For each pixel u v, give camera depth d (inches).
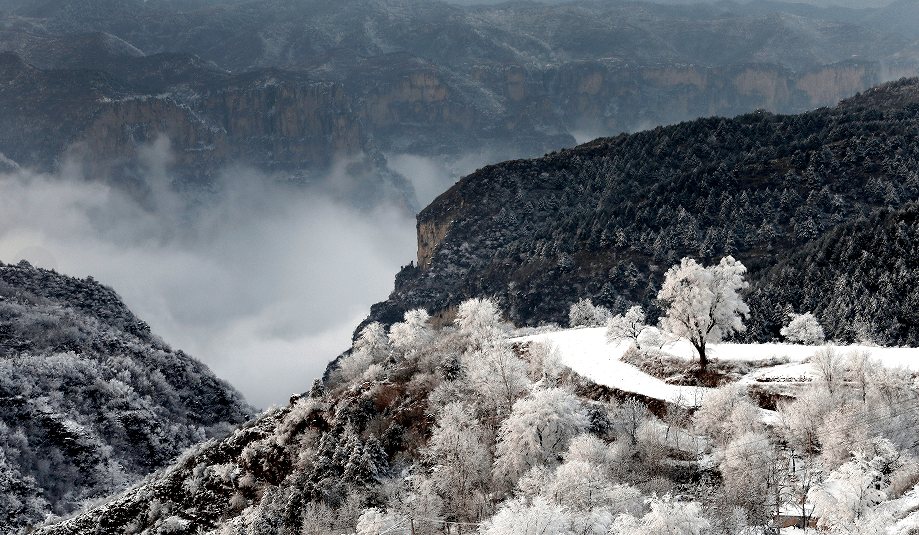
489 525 1952.5
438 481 2559.1
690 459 2422.5
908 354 2768.2
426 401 3324.3
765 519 1971.0
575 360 3432.6
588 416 2748.5
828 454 2107.5
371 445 3026.6
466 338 4050.2
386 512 2514.8
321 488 2930.6
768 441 2210.9
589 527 1854.1
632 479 2276.1
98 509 3868.1
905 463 1958.7
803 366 2861.7
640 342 3358.8
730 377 2935.5
